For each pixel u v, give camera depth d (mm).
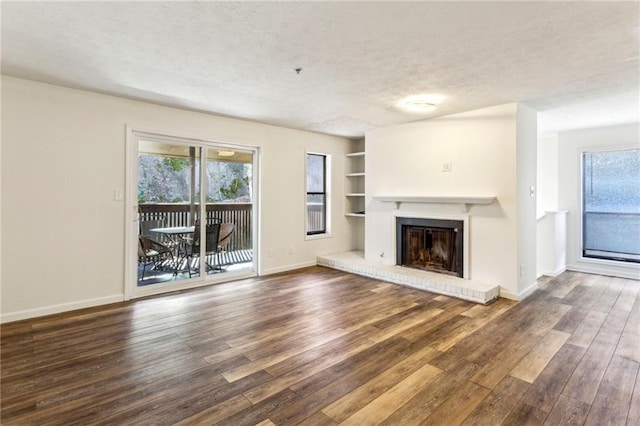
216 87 3373
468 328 3088
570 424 1803
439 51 2518
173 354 2566
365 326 3135
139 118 3883
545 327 3113
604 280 4820
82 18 2070
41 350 2613
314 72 2955
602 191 5242
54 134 3369
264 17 2047
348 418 1843
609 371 2342
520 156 3955
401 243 5023
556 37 2289
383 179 5238
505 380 2227
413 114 4410
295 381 2203
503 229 3980
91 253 3613
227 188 4812
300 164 5570
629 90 3412
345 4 1900
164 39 2352
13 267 3188
